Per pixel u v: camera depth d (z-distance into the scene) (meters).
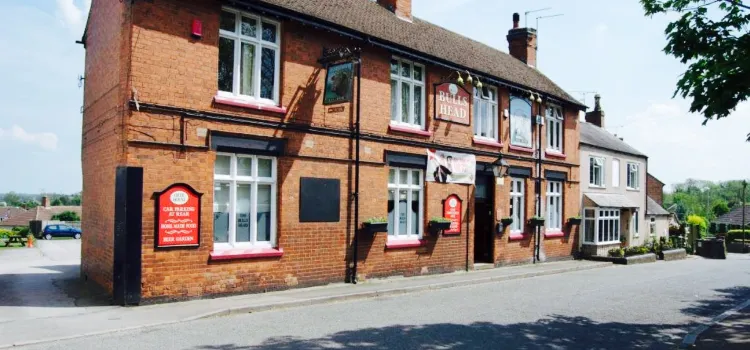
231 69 11.63
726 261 28.72
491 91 19.00
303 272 12.63
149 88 10.16
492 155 18.59
